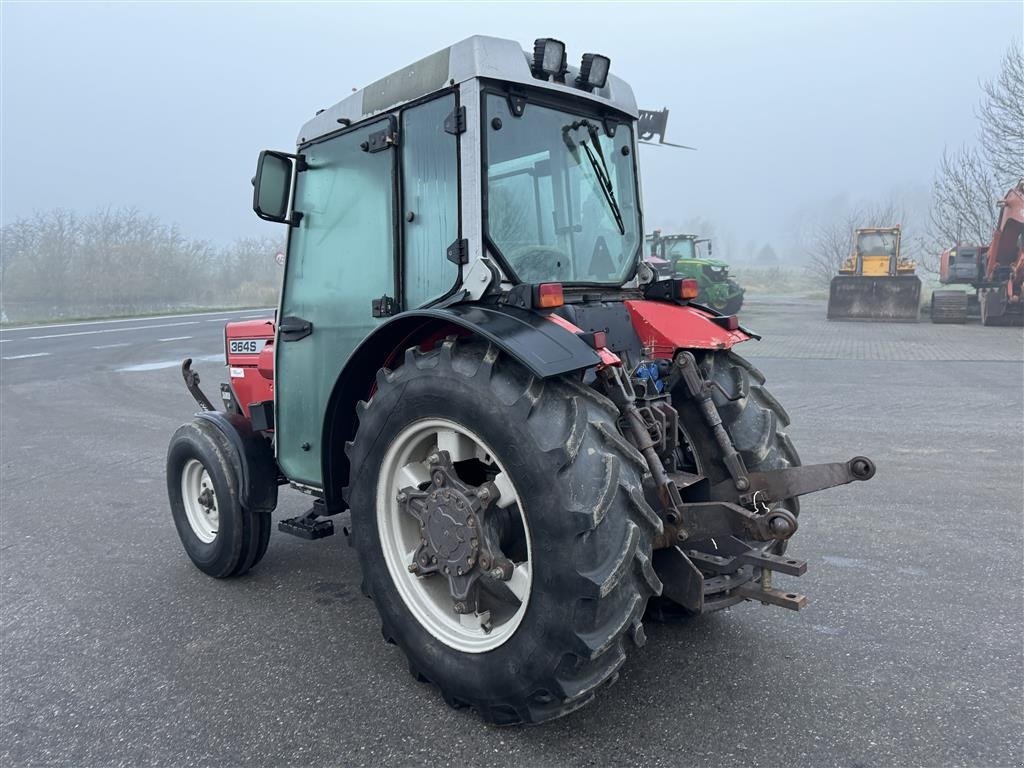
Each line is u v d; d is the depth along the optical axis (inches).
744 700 107.5
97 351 609.3
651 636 127.6
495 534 100.6
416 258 116.5
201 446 151.3
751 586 112.3
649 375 118.3
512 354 90.1
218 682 116.0
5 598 149.8
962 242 975.6
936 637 125.3
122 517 203.2
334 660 122.4
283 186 135.8
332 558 169.2
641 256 137.6
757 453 124.6
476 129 104.8
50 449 289.7
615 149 133.0
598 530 89.4
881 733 99.0
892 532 175.5
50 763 96.7
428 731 102.0
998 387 374.9
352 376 119.6
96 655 125.3
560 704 94.0
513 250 110.6
